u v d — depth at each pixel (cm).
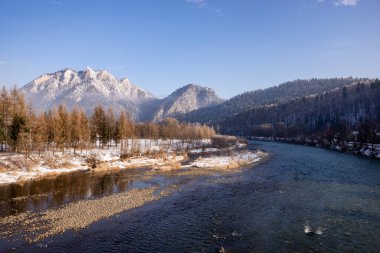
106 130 10669
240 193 5184
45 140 8588
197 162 8862
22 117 7900
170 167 7862
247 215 4000
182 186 5781
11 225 3641
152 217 3956
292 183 5938
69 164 7794
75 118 9875
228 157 10156
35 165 7238
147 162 8888
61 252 2930
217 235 3328
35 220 3822
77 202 4644
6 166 6738
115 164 8219
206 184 5950
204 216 3978
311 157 10194
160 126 18788
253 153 11319
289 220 3778
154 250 2972
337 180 6169
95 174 7025
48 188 5528
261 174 6981
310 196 4916
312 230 3447
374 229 3462
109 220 3838
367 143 12419
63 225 3653
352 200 4650
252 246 3041
